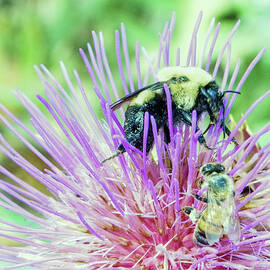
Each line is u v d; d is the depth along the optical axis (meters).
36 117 0.13
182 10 0.22
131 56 0.22
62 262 0.13
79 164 0.14
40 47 0.23
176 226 0.12
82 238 0.13
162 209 0.12
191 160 0.12
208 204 0.11
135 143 0.12
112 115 0.13
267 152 0.12
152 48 0.21
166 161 0.13
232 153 0.13
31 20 0.23
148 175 0.13
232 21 0.21
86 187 0.13
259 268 0.12
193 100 0.13
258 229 0.12
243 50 0.20
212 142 0.13
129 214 0.12
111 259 0.12
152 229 0.13
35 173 0.13
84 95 0.13
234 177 0.13
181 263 0.12
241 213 0.12
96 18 0.23
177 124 0.13
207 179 0.12
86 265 0.12
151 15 0.22
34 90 0.21
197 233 0.12
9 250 0.12
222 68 0.20
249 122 0.18
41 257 0.12
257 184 0.13
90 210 0.13
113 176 0.13
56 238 0.13
